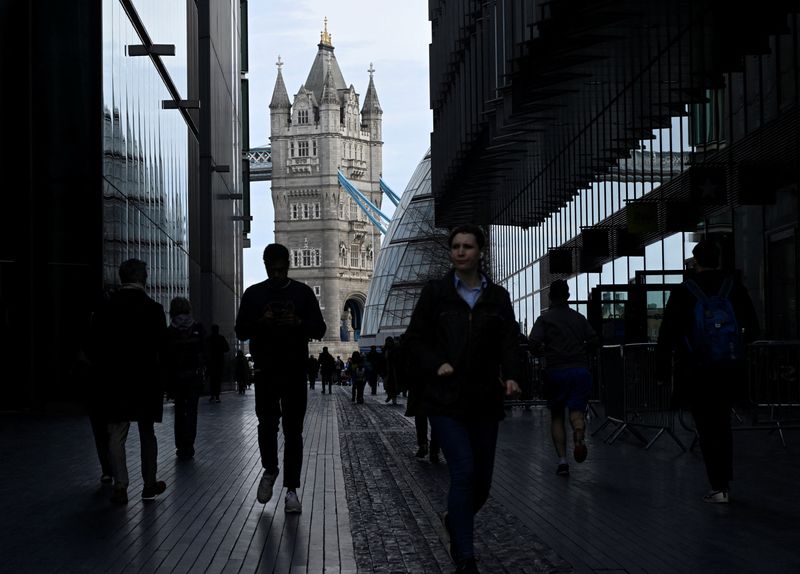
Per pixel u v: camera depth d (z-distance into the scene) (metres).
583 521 8.66
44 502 10.07
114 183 27.70
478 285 6.87
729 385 9.41
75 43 26.06
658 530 8.17
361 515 9.24
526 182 38.34
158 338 10.05
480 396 6.61
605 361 16.84
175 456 14.59
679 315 9.51
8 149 25.64
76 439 17.30
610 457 13.66
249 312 9.44
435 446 13.77
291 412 9.43
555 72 22.84
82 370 11.30
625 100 25.02
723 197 20.70
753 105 22.44
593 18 19.23
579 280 38.41
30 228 25.70
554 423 11.91
